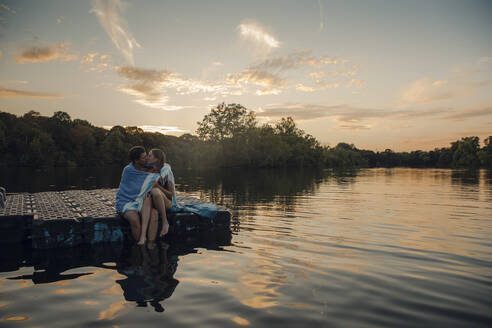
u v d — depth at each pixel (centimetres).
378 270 347
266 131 6906
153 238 509
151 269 355
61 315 238
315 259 388
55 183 1678
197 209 606
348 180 2259
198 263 375
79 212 574
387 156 13638
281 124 8012
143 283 309
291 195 1205
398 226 604
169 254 420
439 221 654
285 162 6912
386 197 1130
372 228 585
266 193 1285
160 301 264
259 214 748
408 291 288
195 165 6378
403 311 247
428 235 524
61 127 6762
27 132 5747
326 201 1005
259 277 324
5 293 284
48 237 482
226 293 281
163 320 229
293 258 393
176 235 551
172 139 9556
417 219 680
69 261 394
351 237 510
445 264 368
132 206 507
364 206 890
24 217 523
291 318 233
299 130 8038
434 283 308
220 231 566
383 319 233
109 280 319
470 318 236
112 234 523
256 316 236
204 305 255
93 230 512
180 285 302
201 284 304
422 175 3133
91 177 2302
